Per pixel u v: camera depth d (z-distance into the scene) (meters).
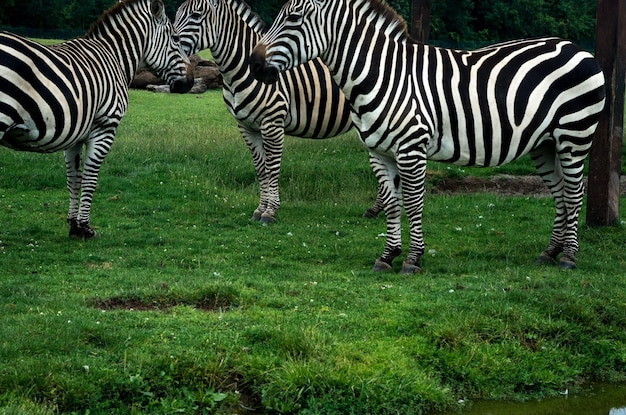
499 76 6.81
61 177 10.46
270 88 8.86
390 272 6.91
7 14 40.94
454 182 11.24
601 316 5.93
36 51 6.59
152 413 4.39
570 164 7.04
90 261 7.08
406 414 4.72
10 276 6.42
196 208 9.37
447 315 5.64
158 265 6.99
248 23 8.91
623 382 5.44
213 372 4.70
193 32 8.59
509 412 4.96
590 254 7.71
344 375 4.77
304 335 5.09
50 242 7.72
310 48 6.72
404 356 5.12
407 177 6.72
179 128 14.35
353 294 6.14
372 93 6.68
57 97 6.68
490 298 6.00
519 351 5.39
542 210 9.76
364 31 6.73
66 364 4.56
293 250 7.69
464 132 6.78
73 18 43.12
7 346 4.66
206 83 21.42
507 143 6.84
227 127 14.73
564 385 5.30
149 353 4.80
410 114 6.62
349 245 7.98
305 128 9.41
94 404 4.35
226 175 11.01
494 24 41.56
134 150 11.73
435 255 7.57
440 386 5.00
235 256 7.42
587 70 6.89
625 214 9.54
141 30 8.11
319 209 9.73
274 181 9.11
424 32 11.62
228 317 5.47
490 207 9.87
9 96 6.34
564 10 43.25
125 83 8.01
